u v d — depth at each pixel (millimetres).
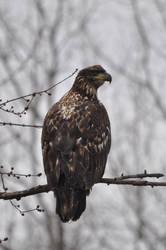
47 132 14719
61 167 13953
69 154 14172
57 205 13688
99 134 14961
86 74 16719
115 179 14242
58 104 15570
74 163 14062
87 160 14297
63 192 13742
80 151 14328
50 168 14047
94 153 14586
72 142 14391
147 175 14055
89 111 15242
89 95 16531
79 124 14781
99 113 15492
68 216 13609
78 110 15172
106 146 15180
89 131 14766
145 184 14031
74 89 16719
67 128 14625
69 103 15547
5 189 13531
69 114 14992
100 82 16688
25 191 13609
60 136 14461
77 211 13719
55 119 14891
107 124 15609
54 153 14203
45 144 14555
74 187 13781
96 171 14398
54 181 13797
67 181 13805
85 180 13938
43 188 13773
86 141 14578
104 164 15000
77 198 13766
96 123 15086
